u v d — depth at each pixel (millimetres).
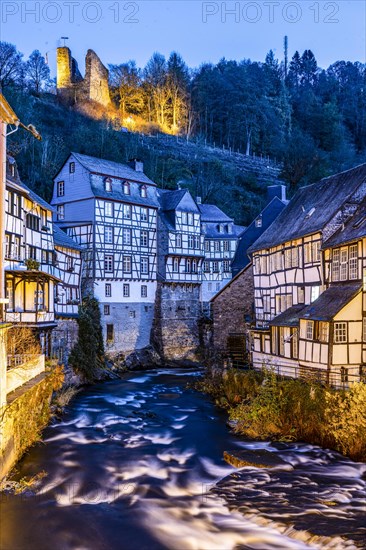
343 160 73000
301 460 16859
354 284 22219
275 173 75938
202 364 42594
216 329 36031
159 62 90250
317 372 21719
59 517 12359
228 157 76812
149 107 86000
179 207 44250
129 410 24438
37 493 13711
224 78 87375
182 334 44125
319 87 100812
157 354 42031
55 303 30031
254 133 82938
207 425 21719
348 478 15273
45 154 50156
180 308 44312
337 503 13383
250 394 23641
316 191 30266
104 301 38844
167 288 43375
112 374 35156
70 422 21438
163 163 62156
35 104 64938
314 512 12766
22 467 15453
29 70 79188
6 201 23438
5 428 14086
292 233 28203
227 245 51375
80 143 55969
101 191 39031
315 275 25641
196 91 88438
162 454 17625
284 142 82250
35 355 19297
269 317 31141
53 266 30062
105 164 41469
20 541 11172
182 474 15742
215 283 50344
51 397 22594
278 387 20812
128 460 16828
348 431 17031
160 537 11562
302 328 23953
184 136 82812
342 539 11164
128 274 40625
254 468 16219
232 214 60906
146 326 42188
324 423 18203
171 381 34062
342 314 21328
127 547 11078
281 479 15195
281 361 26609
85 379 31625
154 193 44312
